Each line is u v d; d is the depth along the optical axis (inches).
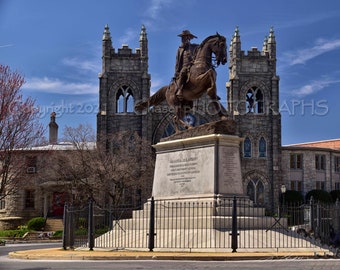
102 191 2770.7
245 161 3481.8
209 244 875.4
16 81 2443.4
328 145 4242.1
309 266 692.1
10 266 755.4
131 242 956.0
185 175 990.4
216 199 930.1
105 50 3540.8
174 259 796.6
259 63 3595.0
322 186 3570.4
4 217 3115.2
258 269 657.0
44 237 2251.5
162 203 999.0
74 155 2810.0
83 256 845.2
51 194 3080.7
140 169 3125.0
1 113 2347.4
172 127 3506.4
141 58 3550.7
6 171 2368.4
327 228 1048.2
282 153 3528.5
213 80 970.1
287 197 3356.3
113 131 3476.9
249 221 924.6
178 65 1045.2
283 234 927.0
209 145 962.1
